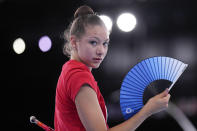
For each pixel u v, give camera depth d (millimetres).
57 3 10039
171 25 11375
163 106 1869
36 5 10195
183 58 11500
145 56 11758
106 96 10508
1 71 11617
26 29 11078
